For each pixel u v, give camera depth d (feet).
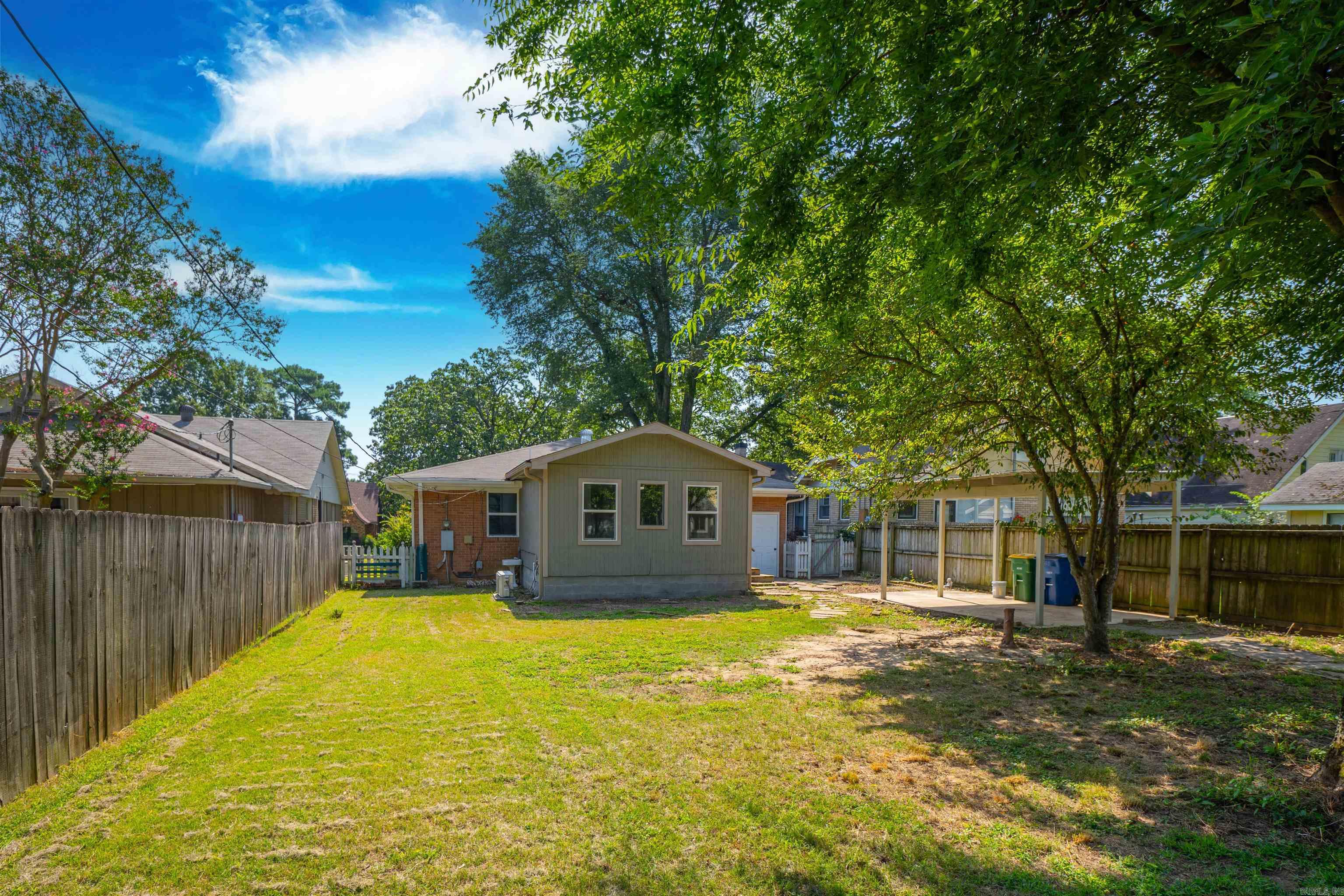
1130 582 42.27
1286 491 55.16
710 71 14.64
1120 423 25.48
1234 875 10.23
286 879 10.23
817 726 17.76
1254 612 35.42
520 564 57.88
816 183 15.71
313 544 43.16
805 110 14.34
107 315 31.76
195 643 22.13
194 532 22.00
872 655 27.43
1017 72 12.19
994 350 25.81
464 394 129.39
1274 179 8.66
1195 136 8.39
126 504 43.47
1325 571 32.48
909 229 16.84
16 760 12.82
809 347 26.27
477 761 15.12
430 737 16.75
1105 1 12.62
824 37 13.32
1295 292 18.76
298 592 38.73
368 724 17.79
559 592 46.91
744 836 11.59
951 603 44.62
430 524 59.82
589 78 15.79
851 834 11.64
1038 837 11.54
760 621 36.96
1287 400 24.34
